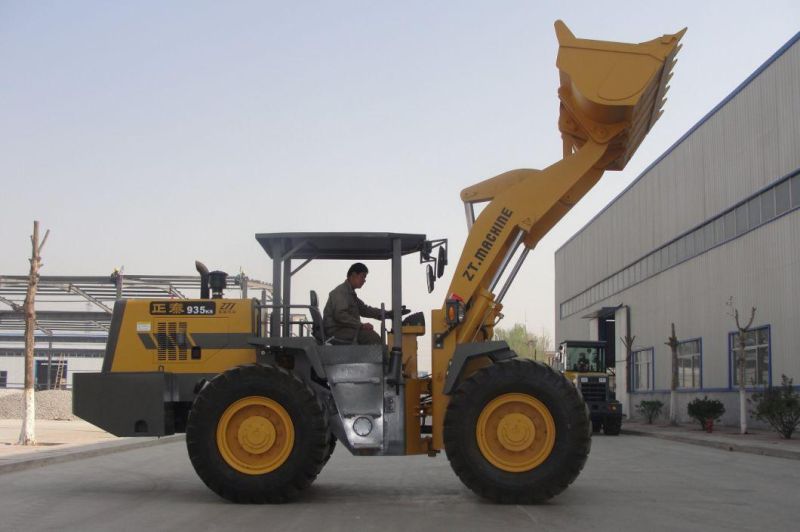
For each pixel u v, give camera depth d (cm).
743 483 1114
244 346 954
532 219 953
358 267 966
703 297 2994
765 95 2486
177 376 951
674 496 948
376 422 901
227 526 720
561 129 990
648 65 916
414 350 948
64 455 1445
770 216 2470
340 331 943
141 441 1859
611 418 2539
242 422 865
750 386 2611
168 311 965
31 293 1755
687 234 3164
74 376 941
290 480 854
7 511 808
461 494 941
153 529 705
